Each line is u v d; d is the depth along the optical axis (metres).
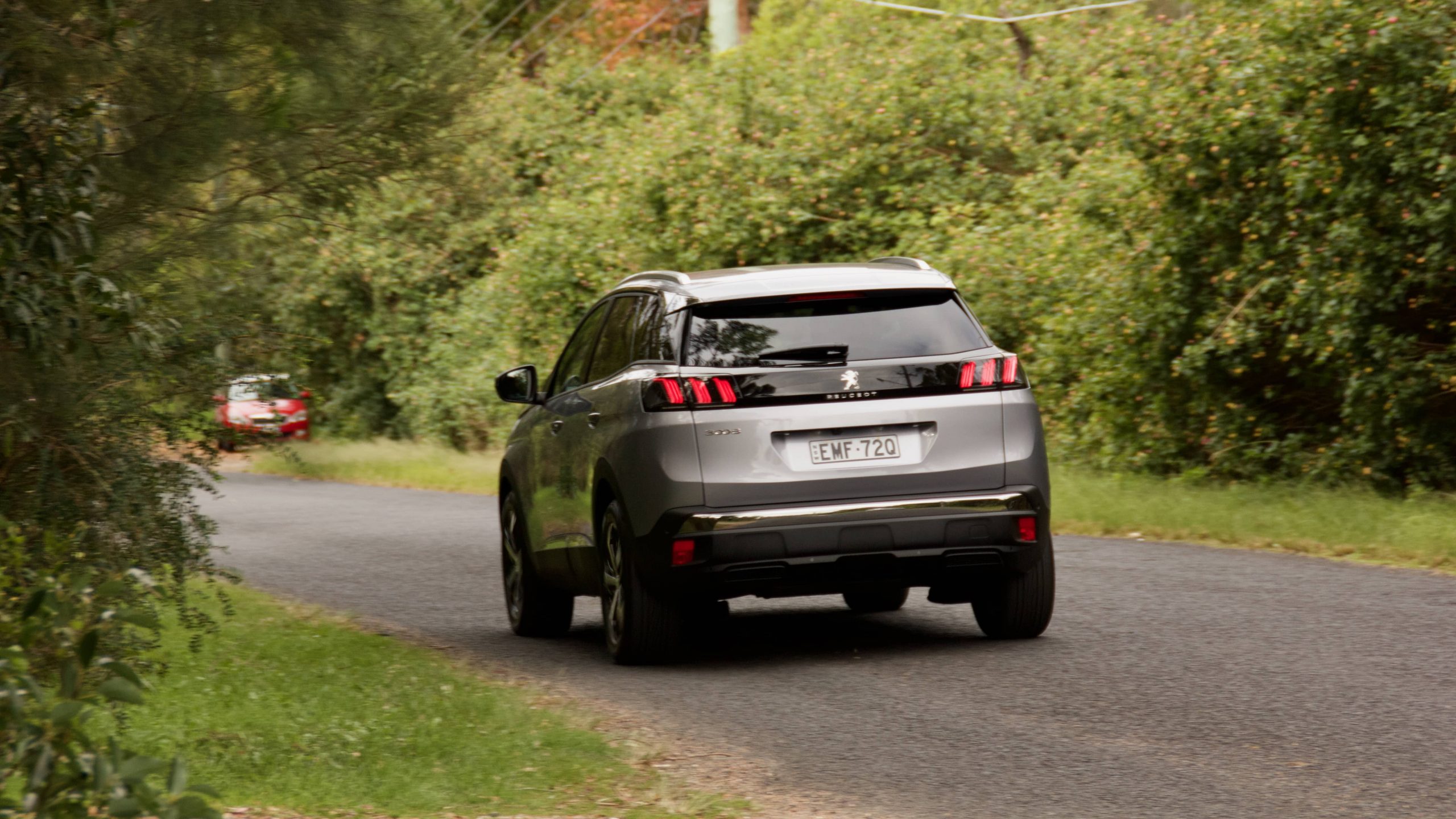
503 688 19.92
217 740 16.59
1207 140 40.09
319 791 14.52
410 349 82.69
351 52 23.78
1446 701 17.31
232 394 22.11
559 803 14.22
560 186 76.44
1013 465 20.97
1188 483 42.19
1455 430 37.91
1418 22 36.53
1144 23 52.94
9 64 18.02
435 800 14.23
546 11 124.75
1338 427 39.66
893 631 24.09
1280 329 40.75
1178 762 15.27
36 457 19.44
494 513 50.44
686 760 16.08
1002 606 22.11
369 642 23.92
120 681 9.16
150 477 20.84
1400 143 37.25
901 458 20.70
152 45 20.73
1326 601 24.41
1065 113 61.59
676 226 61.34
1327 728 16.36
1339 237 37.75
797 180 58.31
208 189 24.30
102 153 20.50
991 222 53.84
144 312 20.42
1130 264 44.00
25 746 8.67
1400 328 39.28
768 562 20.38
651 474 20.56
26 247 17.59
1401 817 13.18
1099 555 31.58
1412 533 29.97
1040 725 17.14
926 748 16.27
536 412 26.17
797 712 18.33
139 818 8.65
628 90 89.31
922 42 62.50
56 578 11.62
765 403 20.56
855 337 21.12
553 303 68.31
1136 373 44.06
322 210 26.34
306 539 44.50
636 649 21.52
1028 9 68.56
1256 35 40.28
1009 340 51.97
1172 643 21.53
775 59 68.69
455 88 26.28
